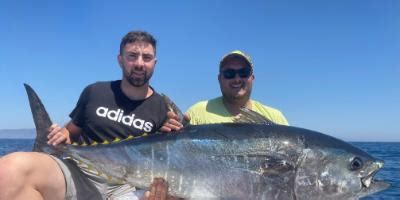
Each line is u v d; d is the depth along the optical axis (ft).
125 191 3.38
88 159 3.11
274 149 2.92
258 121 3.22
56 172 2.91
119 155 3.08
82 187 3.10
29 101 3.19
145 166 3.03
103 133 3.72
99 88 3.85
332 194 2.89
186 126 3.11
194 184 2.95
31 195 2.70
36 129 3.18
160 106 3.86
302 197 2.88
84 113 3.82
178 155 2.99
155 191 2.91
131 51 3.74
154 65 3.88
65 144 3.16
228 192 2.91
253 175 2.90
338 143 3.00
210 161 2.95
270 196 2.88
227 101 4.43
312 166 2.89
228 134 3.00
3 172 2.60
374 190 2.99
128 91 3.82
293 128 3.05
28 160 2.73
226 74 4.31
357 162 2.93
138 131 3.73
